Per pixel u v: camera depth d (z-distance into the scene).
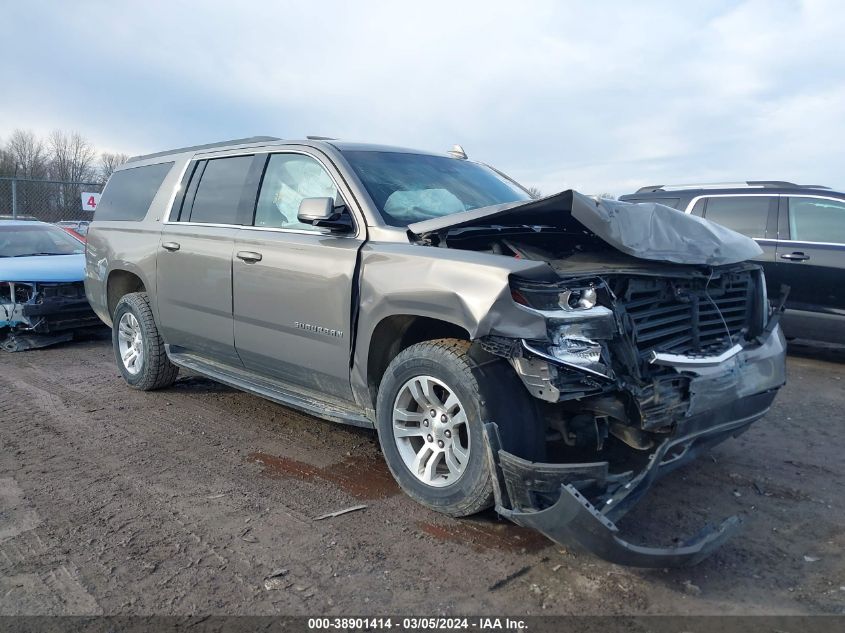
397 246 3.58
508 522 3.39
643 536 3.28
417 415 3.50
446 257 3.26
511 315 2.90
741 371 3.47
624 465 3.37
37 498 3.73
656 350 3.16
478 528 3.33
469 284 3.07
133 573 2.95
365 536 3.26
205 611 2.67
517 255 3.38
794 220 7.50
